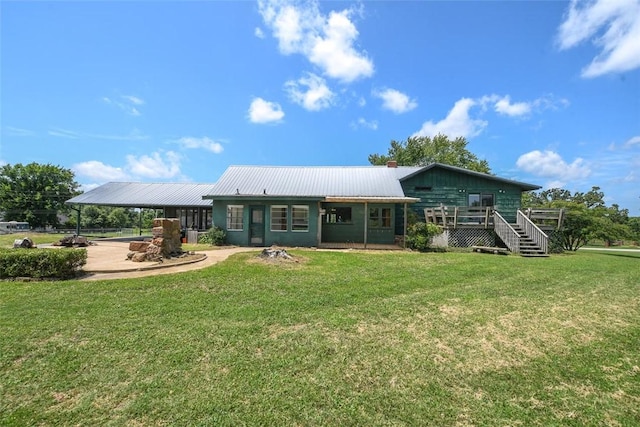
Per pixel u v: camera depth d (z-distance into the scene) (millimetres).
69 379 3072
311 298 5801
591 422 2721
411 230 14648
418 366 3529
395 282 7203
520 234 15047
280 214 15219
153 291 6086
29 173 40500
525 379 3357
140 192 20922
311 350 3793
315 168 20297
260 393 2936
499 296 6250
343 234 16391
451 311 5301
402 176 18312
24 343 3760
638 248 23859
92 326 4309
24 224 37406
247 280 7074
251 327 4395
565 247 18312
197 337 4035
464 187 17609
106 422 2504
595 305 5781
